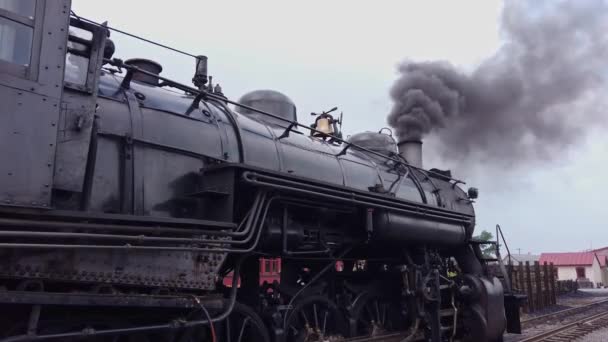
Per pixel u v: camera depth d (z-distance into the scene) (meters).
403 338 7.81
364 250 8.55
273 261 12.41
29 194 3.35
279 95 8.17
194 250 4.34
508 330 9.43
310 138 7.80
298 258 6.48
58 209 3.73
